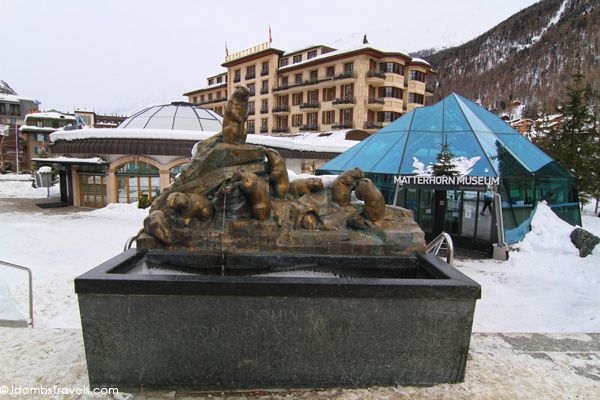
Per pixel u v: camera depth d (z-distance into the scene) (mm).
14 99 60281
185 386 2744
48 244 11516
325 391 2775
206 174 3660
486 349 3473
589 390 2879
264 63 47531
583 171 17688
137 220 17297
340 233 3484
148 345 2695
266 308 2697
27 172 50031
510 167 11289
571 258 9609
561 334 3824
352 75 38469
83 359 3168
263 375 2764
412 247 3521
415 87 40844
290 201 3684
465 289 2744
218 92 56688
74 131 22250
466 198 12227
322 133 36250
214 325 2695
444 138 12398
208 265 3379
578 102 18641
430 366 2844
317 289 2684
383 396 2732
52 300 6668
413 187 11531
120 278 2645
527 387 2891
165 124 25953
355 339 2771
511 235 10945
